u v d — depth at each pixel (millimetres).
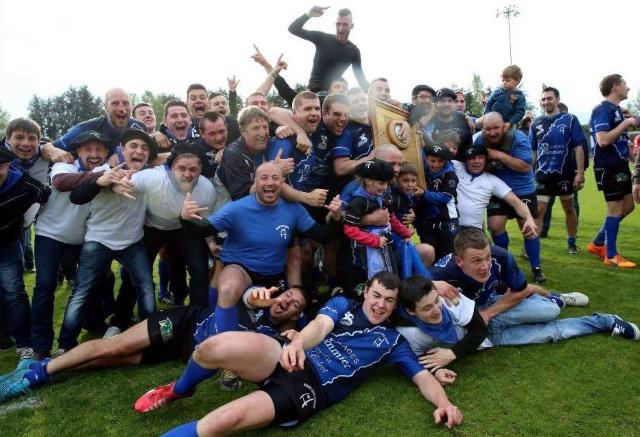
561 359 3500
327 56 6055
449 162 4875
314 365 2947
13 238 3893
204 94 6254
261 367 2848
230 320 3475
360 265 3986
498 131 5133
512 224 9805
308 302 3830
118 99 4863
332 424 2803
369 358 3109
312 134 4652
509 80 6145
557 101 6488
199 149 4082
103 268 3990
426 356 3299
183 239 4312
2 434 2814
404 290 3205
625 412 2818
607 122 5781
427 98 5371
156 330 3492
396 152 4215
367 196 3928
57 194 3891
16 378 3303
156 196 4035
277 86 5836
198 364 2785
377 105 4852
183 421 2902
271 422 2703
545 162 6504
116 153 4316
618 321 3855
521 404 2947
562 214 11016
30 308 4156
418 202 4730
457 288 3514
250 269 3727
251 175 4121
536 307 3814
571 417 2791
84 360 3434
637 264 5867
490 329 3768
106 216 3900
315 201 3930
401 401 3033
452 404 2977
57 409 3061
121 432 2801
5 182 3627
